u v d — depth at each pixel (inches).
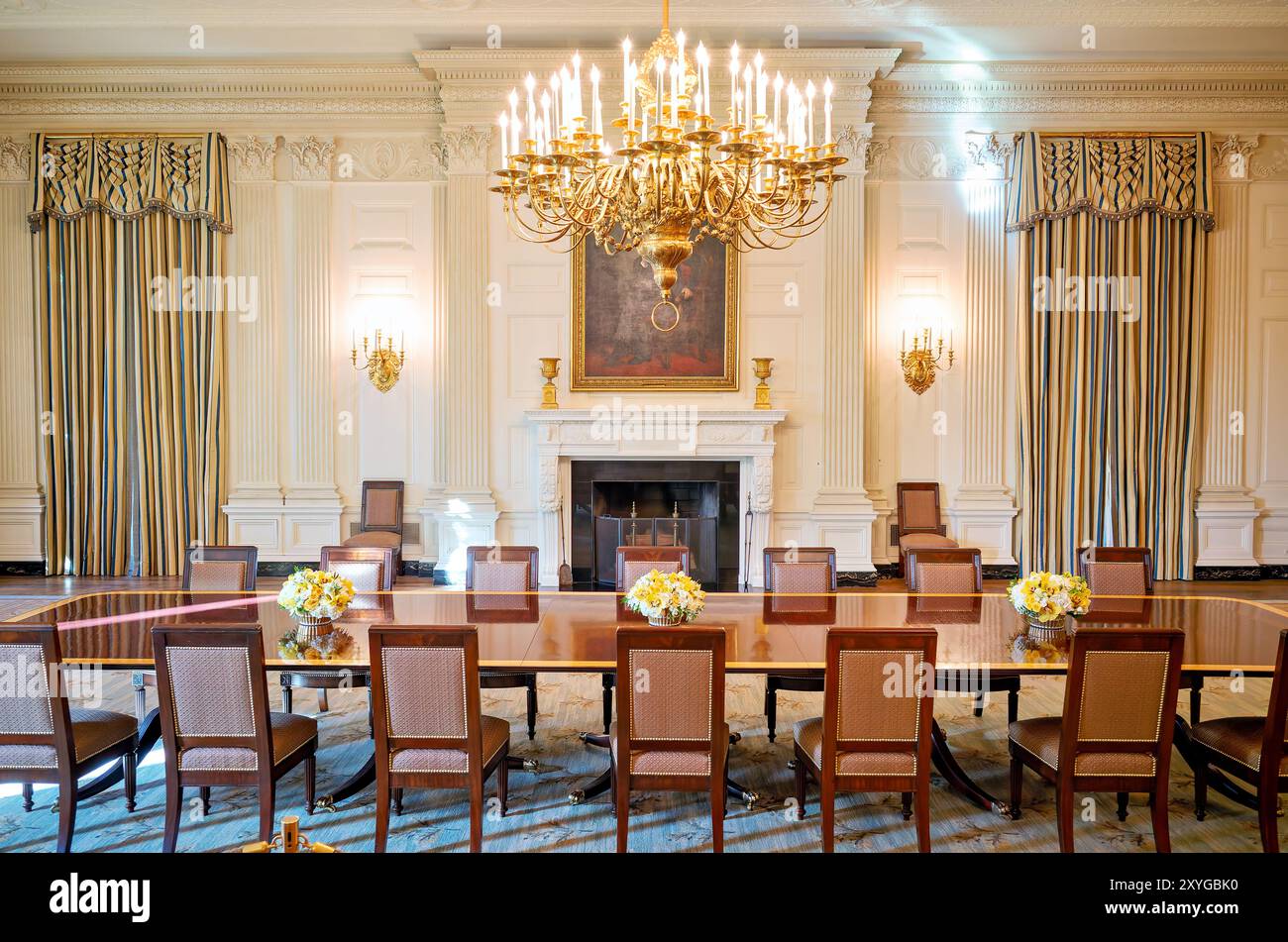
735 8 262.7
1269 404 308.3
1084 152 295.3
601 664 122.0
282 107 300.7
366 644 132.1
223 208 299.4
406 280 304.0
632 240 146.2
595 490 309.9
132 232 300.7
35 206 296.7
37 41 280.1
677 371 300.8
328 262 302.5
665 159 131.4
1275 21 262.8
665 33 143.8
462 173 295.0
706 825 132.5
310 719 135.0
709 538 303.0
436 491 305.4
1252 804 131.8
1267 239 304.8
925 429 307.0
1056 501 303.0
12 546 307.9
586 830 130.5
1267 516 308.3
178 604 161.0
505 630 141.6
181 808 137.2
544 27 273.3
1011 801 136.4
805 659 126.0
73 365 303.0
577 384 300.7
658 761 118.4
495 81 290.8
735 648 132.0
